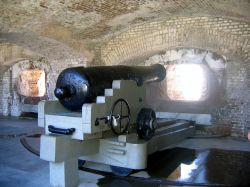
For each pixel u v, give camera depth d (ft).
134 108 13.17
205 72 21.36
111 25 19.60
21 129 21.93
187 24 19.42
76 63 22.13
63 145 10.21
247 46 17.57
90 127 10.40
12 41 20.72
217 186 10.32
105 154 11.69
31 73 28.12
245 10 14.17
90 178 11.32
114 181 11.00
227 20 17.98
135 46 21.29
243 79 19.16
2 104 29.86
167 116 22.52
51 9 15.94
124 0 15.75
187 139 18.83
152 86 23.22
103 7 16.55
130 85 12.82
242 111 19.36
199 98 21.85
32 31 17.88
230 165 13.00
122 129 12.30
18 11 15.56
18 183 10.55
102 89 12.10
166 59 22.74
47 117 11.47
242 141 18.31
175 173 11.85
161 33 20.33
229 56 19.03
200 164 13.19
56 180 10.31
